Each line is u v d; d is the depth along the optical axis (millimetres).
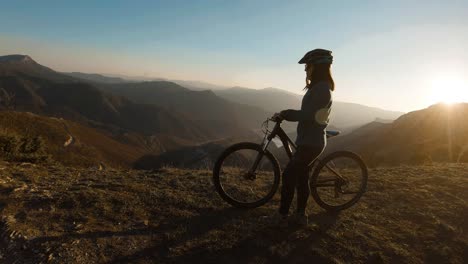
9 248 3441
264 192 5398
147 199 4820
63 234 3713
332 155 4891
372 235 4246
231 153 4656
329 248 3896
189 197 5008
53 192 4812
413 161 11102
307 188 4375
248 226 4254
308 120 4117
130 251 3527
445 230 4461
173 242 3768
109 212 4324
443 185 6211
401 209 5078
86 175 6086
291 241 3984
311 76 4211
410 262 3768
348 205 4988
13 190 4730
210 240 3859
